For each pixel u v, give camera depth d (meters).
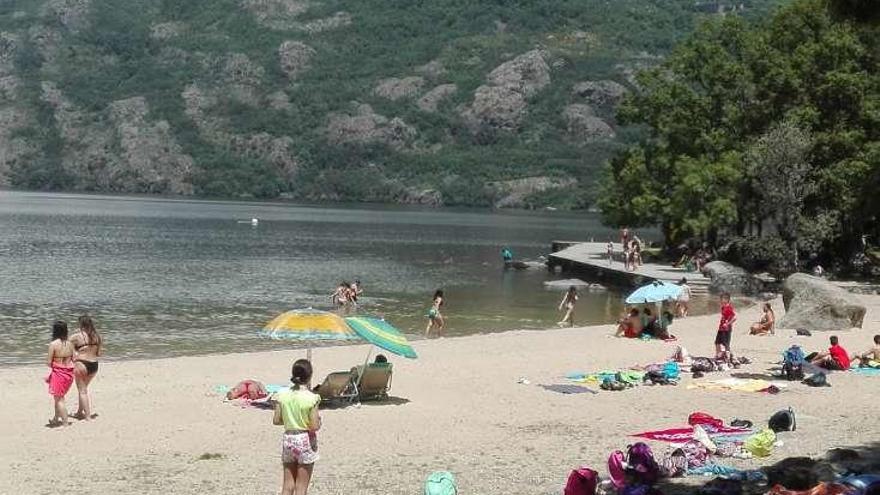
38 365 29.39
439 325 38.84
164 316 41.81
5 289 50.94
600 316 44.78
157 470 15.52
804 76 62.75
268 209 199.38
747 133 65.94
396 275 64.88
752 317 40.94
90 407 21.03
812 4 63.78
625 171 72.56
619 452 14.91
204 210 181.50
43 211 153.88
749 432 18.28
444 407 21.50
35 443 17.66
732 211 61.19
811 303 35.38
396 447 17.45
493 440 18.14
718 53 69.12
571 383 24.84
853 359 28.12
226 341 34.97
